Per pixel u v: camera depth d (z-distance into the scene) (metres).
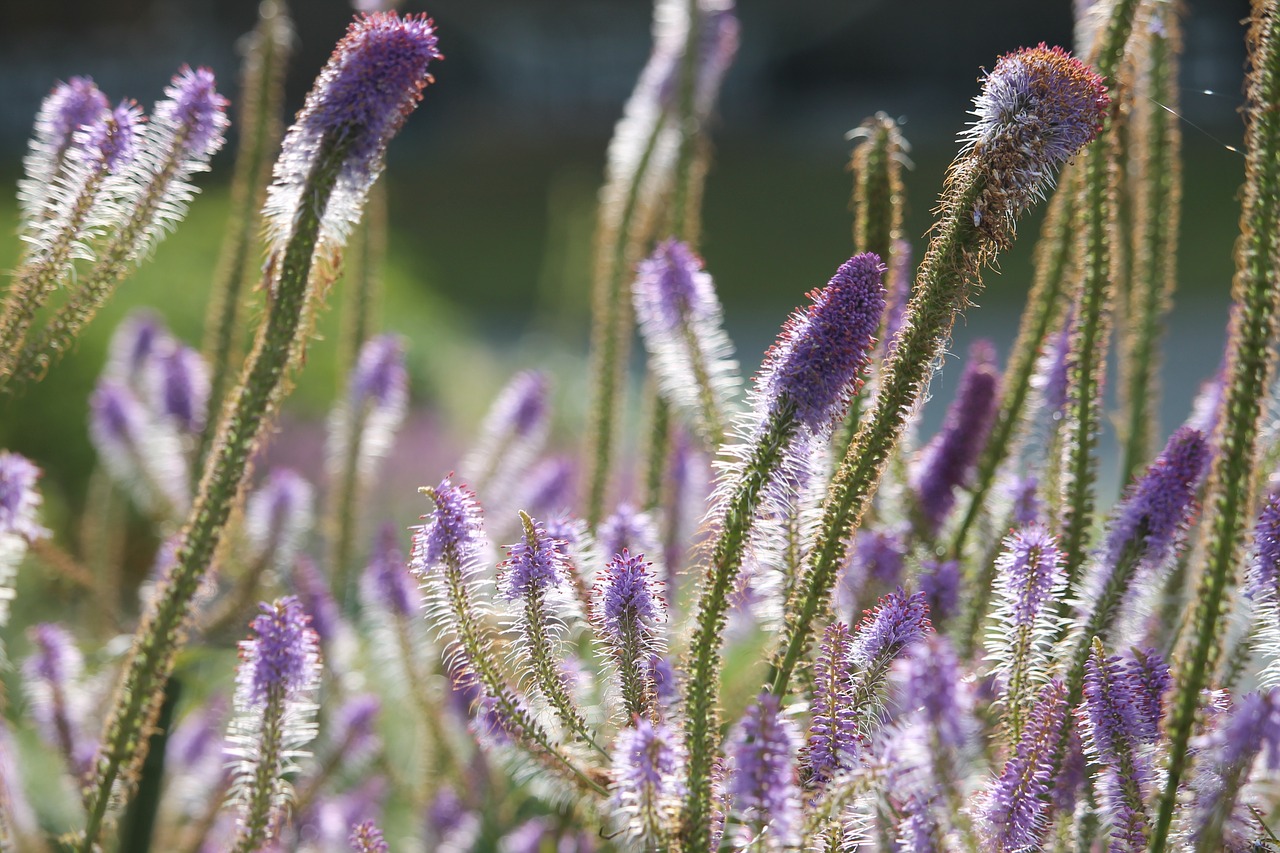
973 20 13.65
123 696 1.10
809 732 1.09
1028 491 1.20
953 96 14.00
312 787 1.32
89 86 1.13
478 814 1.34
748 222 11.60
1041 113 1.07
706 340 1.22
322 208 1.10
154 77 13.58
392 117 1.10
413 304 6.19
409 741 1.69
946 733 1.04
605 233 1.37
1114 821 1.08
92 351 4.14
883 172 1.18
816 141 13.94
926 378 1.08
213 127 1.13
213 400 1.32
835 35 14.09
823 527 1.08
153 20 13.76
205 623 1.30
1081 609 1.12
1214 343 6.98
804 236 11.07
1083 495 1.16
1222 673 1.13
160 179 1.13
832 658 1.09
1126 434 1.26
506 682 1.11
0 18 13.67
